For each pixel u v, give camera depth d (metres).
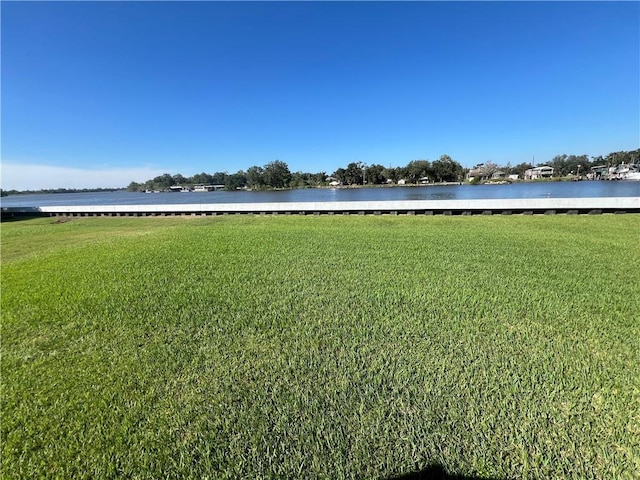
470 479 1.42
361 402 1.90
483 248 5.53
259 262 5.02
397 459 1.53
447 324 2.79
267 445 1.64
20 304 3.52
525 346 2.41
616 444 1.55
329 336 2.66
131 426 1.79
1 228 11.39
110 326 2.96
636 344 2.39
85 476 1.52
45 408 1.94
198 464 1.55
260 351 2.48
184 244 6.65
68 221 13.15
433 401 1.88
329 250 5.74
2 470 1.56
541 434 1.63
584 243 5.71
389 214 11.38
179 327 2.91
